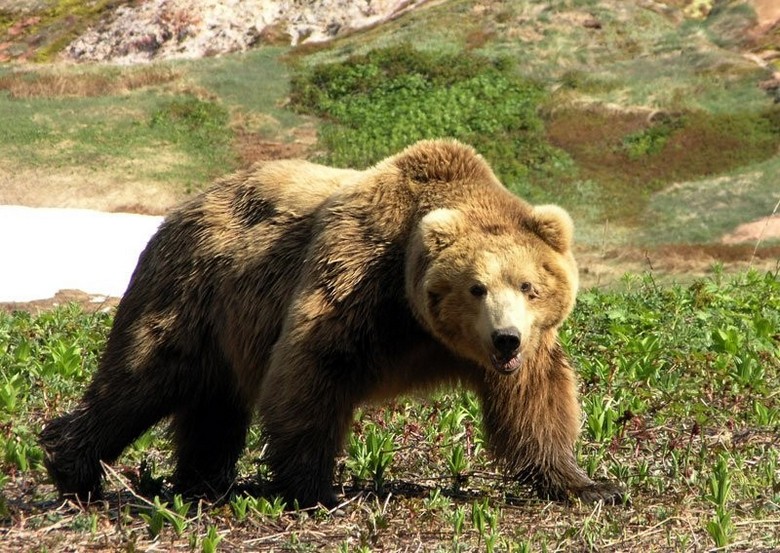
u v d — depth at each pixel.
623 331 17.50
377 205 11.16
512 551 9.02
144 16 95.12
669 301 20.23
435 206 11.04
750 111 66.56
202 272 12.23
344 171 12.45
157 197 59.19
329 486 10.95
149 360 12.09
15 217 42.44
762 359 16.22
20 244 36.44
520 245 10.55
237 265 12.02
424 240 10.44
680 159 62.78
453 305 10.45
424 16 81.56
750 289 21.36
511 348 10.00
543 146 64.38
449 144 11.48
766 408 13.69
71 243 37.41
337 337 10.73
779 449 12.32
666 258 47.16
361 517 10.51
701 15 80.56
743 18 78.44
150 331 12.15
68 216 43.47
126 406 12.06
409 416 14.35
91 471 11.96
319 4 92.31
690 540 9.45
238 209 12.40
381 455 11.94
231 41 91.75
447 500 10.77
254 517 10.29
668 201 58.72
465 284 10.35
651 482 11.34
